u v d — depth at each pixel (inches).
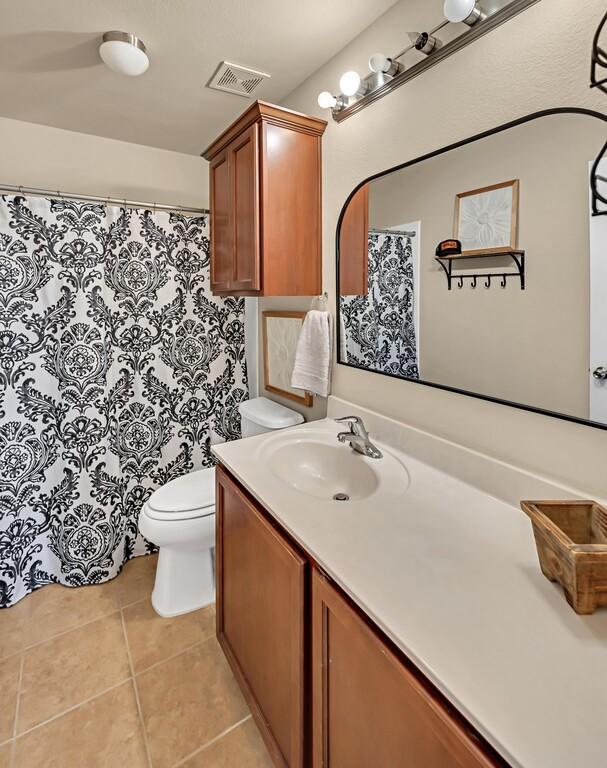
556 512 32.6
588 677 22.4
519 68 38.0
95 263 75.0
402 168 50.9
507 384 41.5
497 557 33.2
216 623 62.6
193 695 56.0
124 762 47.6
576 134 34.2
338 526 37.6
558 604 27.9
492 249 41.4
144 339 85.1
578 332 35.4
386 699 27.6
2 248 68.3
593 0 32.7
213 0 49.0
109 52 54.6
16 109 75.1
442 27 44.0
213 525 68.9
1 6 48.9
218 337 94.0
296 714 39.4
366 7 51.0
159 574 72.4
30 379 72.3
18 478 73.0
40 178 82.1
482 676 22.5
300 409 82.1
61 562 78.1
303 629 37.1
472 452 45.7
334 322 66.8
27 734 50.5
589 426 35.6
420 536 36.2
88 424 75.9
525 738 19.3
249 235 63.8
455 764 22.5
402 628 25.8
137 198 92.2
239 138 64.6
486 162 41.3
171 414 90.3
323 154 64.9
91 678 58.4
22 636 66.0
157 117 78.7
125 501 86.7
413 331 51.8
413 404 53.7
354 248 60.3
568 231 35.3
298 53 60.2
